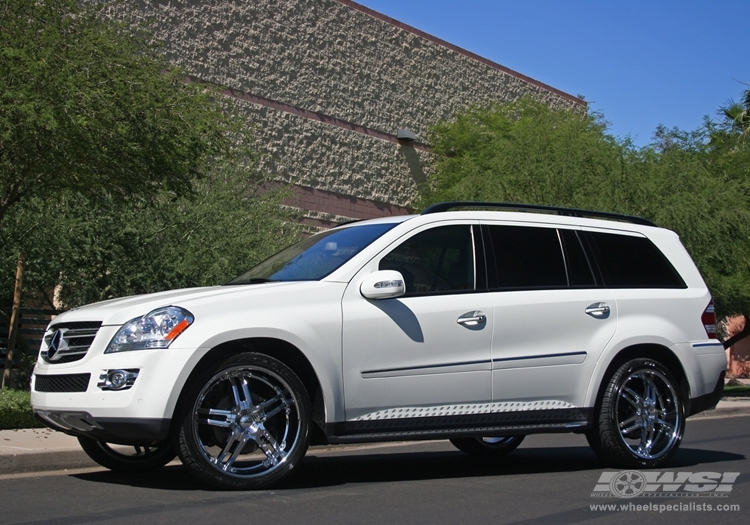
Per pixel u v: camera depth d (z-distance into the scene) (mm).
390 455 9133
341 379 6312
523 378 6914
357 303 6457
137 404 5734
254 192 19766
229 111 23625
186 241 16859
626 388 7391
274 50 25109
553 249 7430
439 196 28469
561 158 20484
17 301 14055
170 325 5887
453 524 5098
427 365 6566
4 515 5262
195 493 5949
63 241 15125
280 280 6840
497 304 6895
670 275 7922
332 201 26781
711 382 7832
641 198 19625
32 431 8922
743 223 20109
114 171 12133
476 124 30609
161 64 13625
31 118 10375
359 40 27859
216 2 23422
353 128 27562
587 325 7258
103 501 5691
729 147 25609
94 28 12477
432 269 6848
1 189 12148
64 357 6227
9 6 11602
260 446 6105
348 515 5281
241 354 6016
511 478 7059
